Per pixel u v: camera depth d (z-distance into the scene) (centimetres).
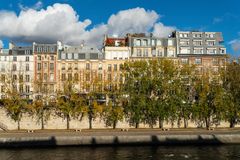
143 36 13138
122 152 6475
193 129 8988
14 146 6969
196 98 9675
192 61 12744
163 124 9406
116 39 13275
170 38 13050
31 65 12388
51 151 6588
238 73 9756
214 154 6284
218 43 13388
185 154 6281
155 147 7031
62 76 12369
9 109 8900
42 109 9038
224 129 8975
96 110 9038
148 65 9738
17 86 11938
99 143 7206
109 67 12462
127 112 9331
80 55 12494
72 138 7175
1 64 12356
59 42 13088
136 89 9531
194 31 13338
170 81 9606
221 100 9431
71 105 9094
